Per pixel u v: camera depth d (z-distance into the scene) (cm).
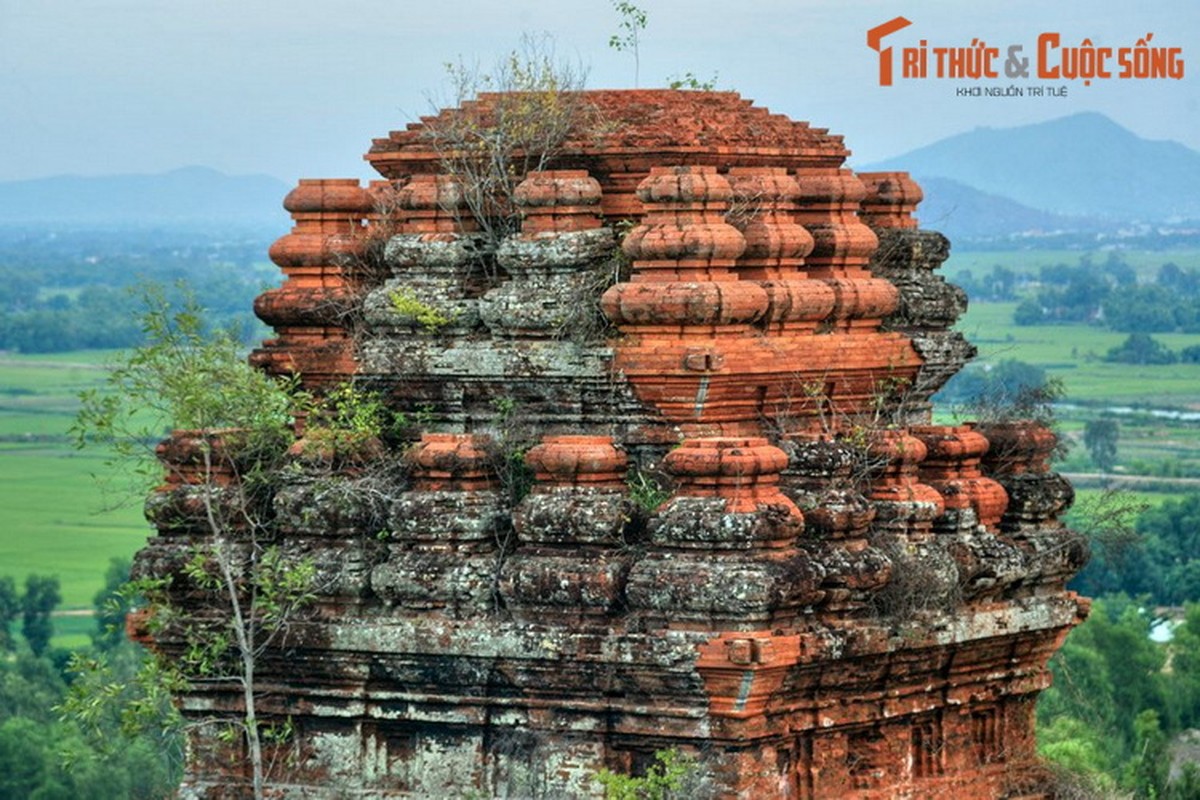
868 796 3306
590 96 3459
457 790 3284
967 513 3394
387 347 3419
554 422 3347
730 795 3131
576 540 3198
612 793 3106
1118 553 3928
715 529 3097
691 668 3105
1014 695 3541
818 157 3503
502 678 3241
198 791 3409
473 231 3453
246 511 3416
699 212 3231
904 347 3512
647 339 3250
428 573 3259
